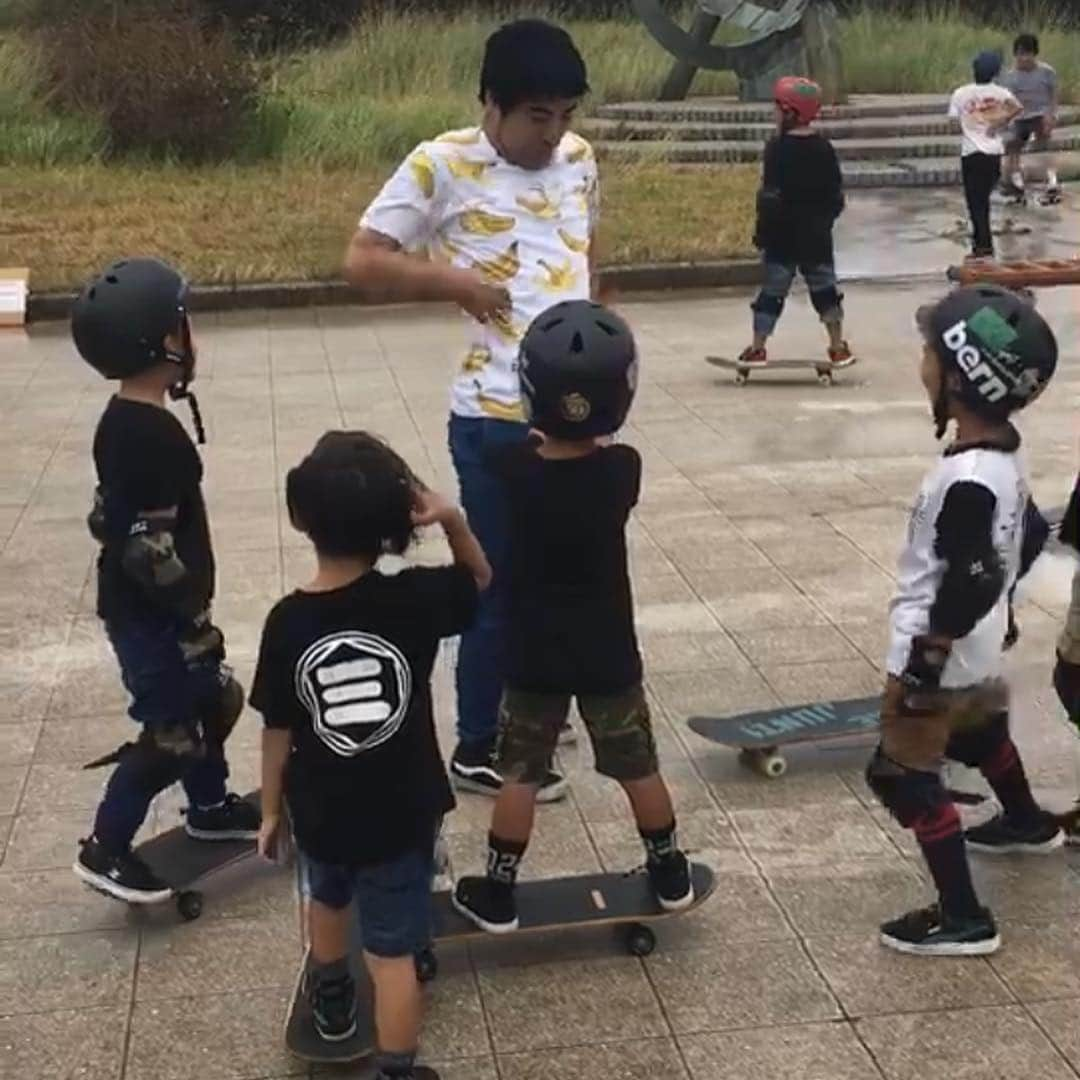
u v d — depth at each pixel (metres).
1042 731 4.48
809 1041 3.17
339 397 8.97
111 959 3.51
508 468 3.29
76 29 19.59
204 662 3.52
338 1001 3.08
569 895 3.52
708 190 16.41
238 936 3.59
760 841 3.96
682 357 9.98
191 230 14.20
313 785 2.87
